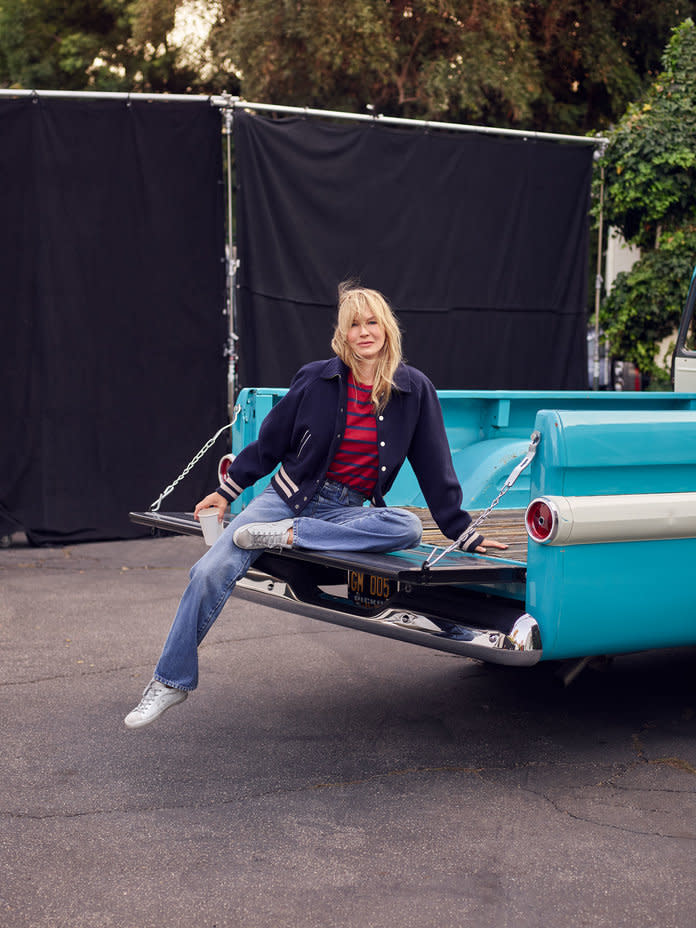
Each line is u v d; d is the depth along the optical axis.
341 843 3.05
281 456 3.88
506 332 9.53
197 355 8.34
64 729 4.01
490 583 3.44
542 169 9.54
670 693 4.61
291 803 3.34
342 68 15.38
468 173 9.23
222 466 4.78
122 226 8.08
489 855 2.99
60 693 4.45
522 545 3.96
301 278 8.60
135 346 8.18
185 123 8.14
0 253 7.84
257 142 8.30
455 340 9.34
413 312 9.12
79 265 7.98
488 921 2.61
